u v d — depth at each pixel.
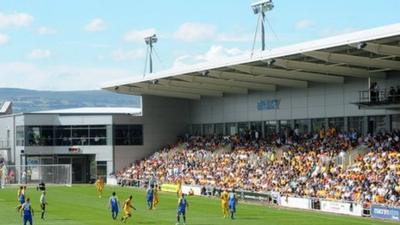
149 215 53.56
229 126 94.75
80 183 103.31
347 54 56.94
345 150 67.88
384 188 54.69
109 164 101.69
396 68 59.97
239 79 77.06
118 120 102.00
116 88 94.69
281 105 83.62
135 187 89.19
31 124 102.81
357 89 71.38
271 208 59.47
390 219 49.31
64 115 103.44
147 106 103.25
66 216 53.00
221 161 83.69
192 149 94.50
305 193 61.38
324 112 76.38
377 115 69.00
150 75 83.25
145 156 102.81
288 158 73.44
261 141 83.88
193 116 103.50
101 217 52.19
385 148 63.44
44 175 95.88
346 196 56.38
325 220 49.25
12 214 54.03
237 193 69.00
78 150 102.94
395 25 46.03
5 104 149.25
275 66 66.81
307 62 62.97
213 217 51.69
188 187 77.62
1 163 104.94
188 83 85.12
